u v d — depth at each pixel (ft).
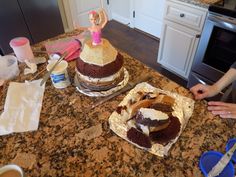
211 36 4.77
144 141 2.02
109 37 9.70
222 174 1.74
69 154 2.02
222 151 1.96
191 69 5.82
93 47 2.44
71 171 1.88
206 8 4.83
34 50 3.52
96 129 2.23
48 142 2.13
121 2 10.08
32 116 2.39
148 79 2.83
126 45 9.14
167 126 2.10
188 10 5.31
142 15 9.49
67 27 9.88
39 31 8.00
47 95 2.67
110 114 2.38
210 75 5.35
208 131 2.14
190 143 2.04
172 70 7.13
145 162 1.91
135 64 3.12
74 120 2.34
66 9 9.21
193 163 1.88
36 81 2.87
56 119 2.36
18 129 2.25
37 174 1.87
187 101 2.41
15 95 2.64
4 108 2.48
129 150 2.01
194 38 5.62
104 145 2.07
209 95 2.77
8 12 6.90
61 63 2.78
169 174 1.82
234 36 4.38
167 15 5.96
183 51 6.20
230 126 2.18
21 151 2.06
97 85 2.58
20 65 3.20
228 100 3.57
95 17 2.34
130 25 10.41
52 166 1.93
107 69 2.45
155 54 8.50
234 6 4.36
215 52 4.98
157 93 2.49
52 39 3.80
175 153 1.96
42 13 7.66
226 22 4.28
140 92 2.52
